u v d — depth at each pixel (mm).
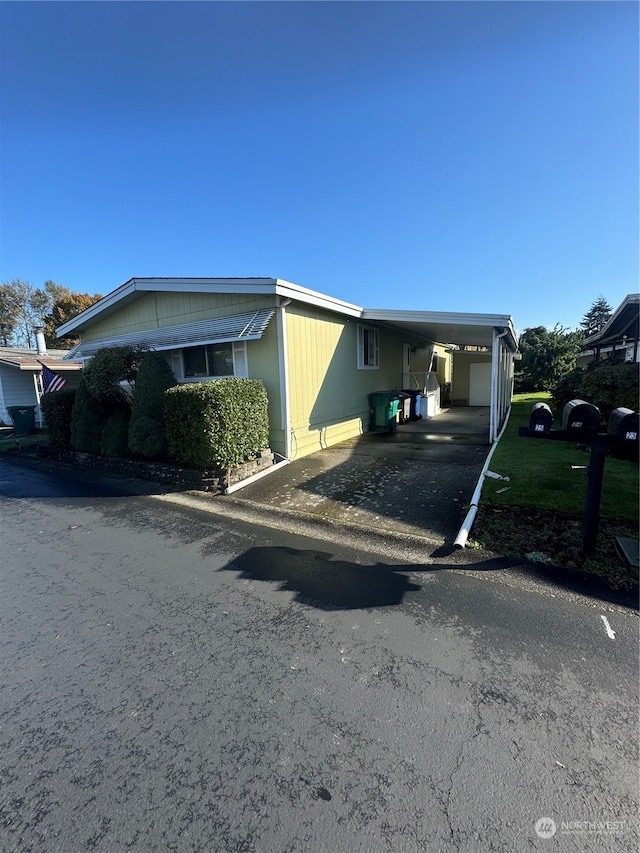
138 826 1438
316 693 2066
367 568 3459
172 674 2258
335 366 9320
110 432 8156
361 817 1439
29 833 1426
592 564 3299
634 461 6273
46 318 37906
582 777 1563
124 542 4324
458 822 1411
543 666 2197
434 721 1859
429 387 14742
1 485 7301
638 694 1981
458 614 2717
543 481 5379
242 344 7902
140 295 9648
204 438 6070
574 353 23875
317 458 7844
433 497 5211
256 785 1578
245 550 3967
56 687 2188
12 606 3080
